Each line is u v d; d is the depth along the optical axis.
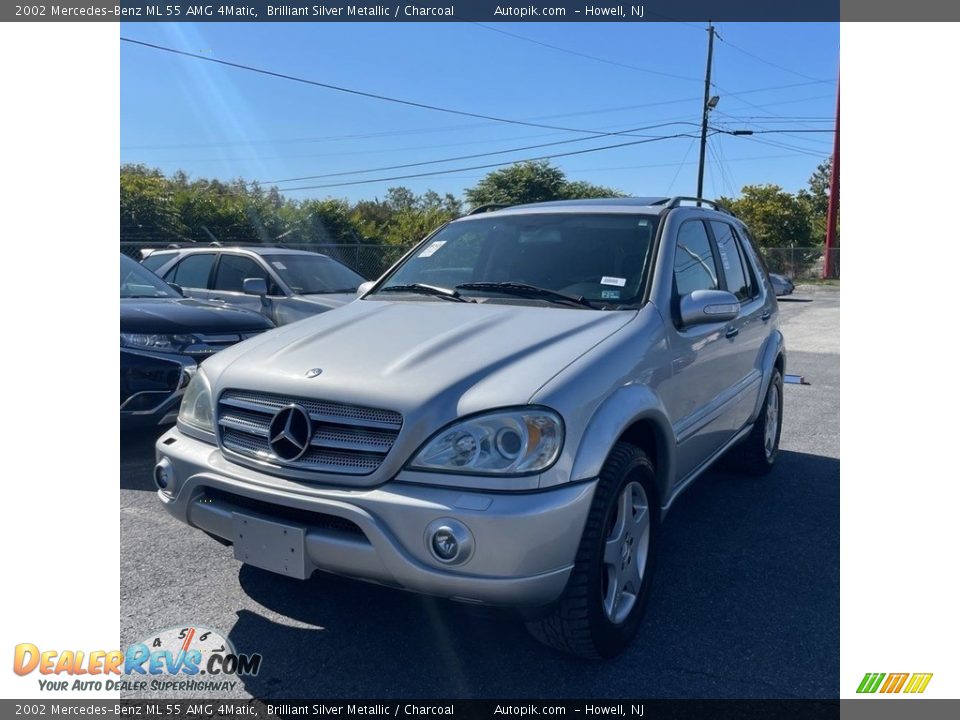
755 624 3.43
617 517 3.06
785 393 9.04
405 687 2.94
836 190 37.12
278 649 3.17
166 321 5.69
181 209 25.25
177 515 3.28
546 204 4.73
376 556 2.69
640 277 3.79
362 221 30.70
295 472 2.90
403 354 3.11
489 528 2.58
